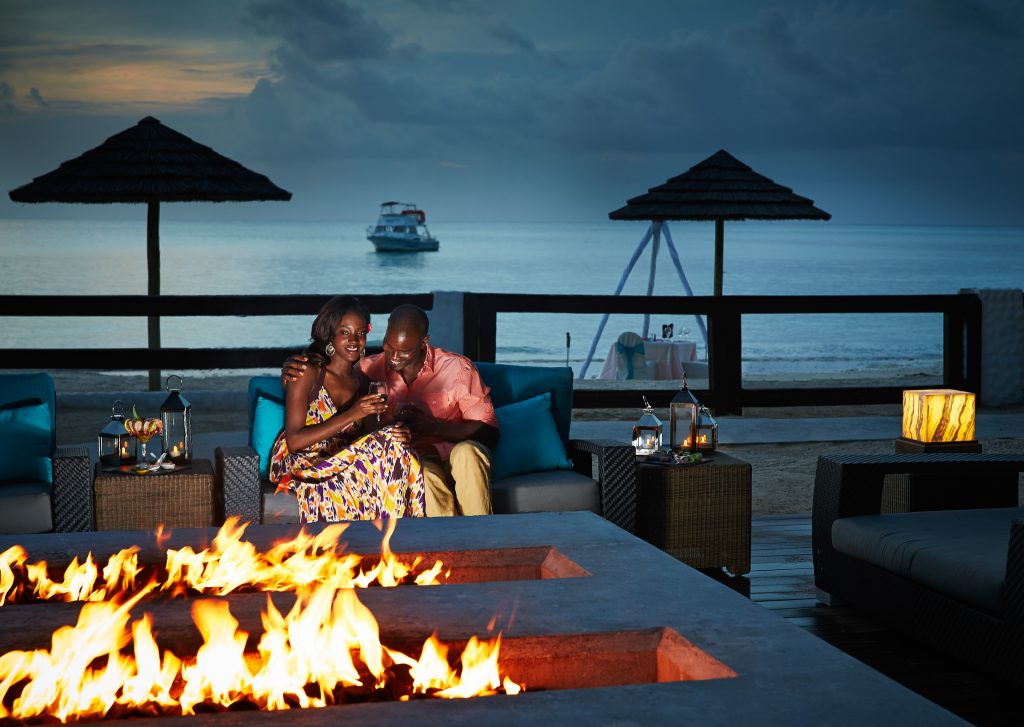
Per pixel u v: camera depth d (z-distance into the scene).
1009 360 8.84
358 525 3.28
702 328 14.45
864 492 3.85
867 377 15.15
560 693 2.03
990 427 7.94
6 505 3.85
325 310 4.09
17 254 49.56
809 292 41.75
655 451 4.44
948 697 3.10
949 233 134.00
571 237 106.31
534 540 3.11
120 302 7.30
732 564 4.25
